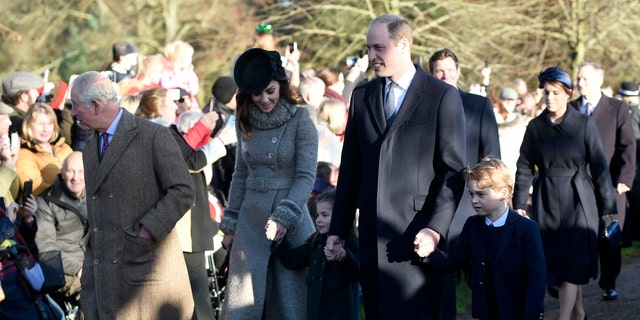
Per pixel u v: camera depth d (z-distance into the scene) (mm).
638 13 22719
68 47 18828
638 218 11641
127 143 5805
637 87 13750
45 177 7922
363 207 5781
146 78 9859
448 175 5574
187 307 6039
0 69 18422
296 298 6559
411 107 5656
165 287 5945
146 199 5855
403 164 5648
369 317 5848
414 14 21719
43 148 8070
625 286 10375
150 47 19094
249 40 20016
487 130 7461
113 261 5844
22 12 18906
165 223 5789
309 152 6496
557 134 8172
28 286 6734
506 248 5863
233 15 20078
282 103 6520
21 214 7020
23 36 18625
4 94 8766
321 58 21344
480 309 5961
